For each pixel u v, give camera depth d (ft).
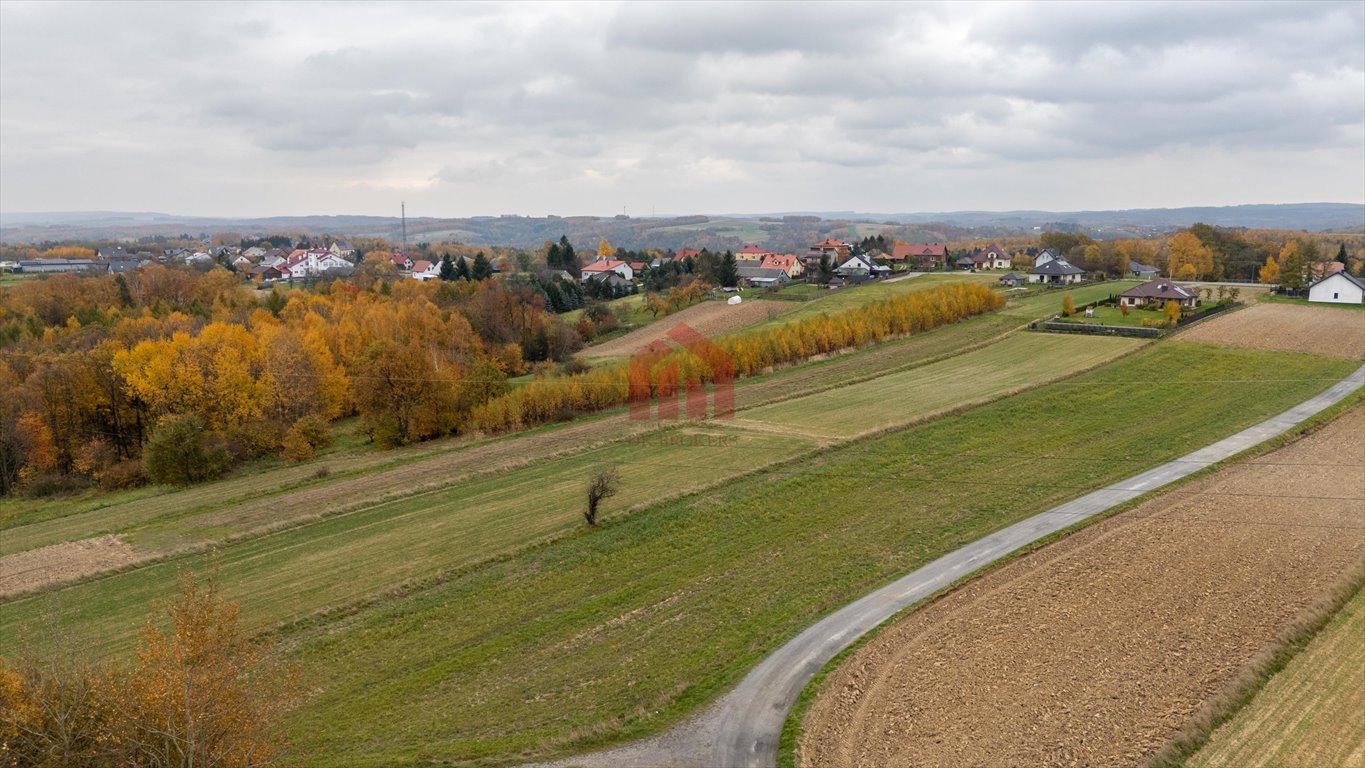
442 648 104.88
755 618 107.34
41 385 238.89
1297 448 166.20
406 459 211.20
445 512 158.51
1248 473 152.46
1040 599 106.83
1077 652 93.25
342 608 118.42
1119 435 180.65
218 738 70.54
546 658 100.73
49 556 150.71
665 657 98.68
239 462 227.40
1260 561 115.34
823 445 180.55
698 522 141.79
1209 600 104.53
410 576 128.36
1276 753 74.79
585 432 219.82
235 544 151.02
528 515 152.25
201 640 69.62
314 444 239.09
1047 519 135.44
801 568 122.52
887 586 114.21
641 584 119.96
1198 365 234.38
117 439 252.42
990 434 184.85
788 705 86.02
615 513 148.05
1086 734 77.97
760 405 226.17
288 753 83.05
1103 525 130.82
